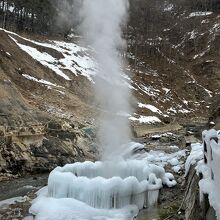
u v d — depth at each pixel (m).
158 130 41.34
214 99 61.28
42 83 35.53
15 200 14.57
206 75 70.56
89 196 13.07
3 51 35.00
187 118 53.66
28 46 43.09
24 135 20.78
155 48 74.94
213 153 8.61
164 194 14.78
